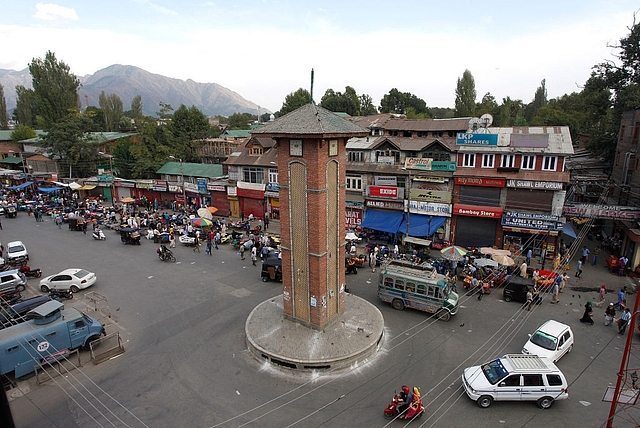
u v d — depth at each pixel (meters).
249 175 50.12
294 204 20.78
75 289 28.97
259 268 33.75
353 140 43.28
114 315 25.41
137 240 40.94
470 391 16.91
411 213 38.53
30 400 17.62
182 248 39.81
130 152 64.94
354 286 29.91
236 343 21.91
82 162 69.44
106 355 20.69
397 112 104.00
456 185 36.31
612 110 48.69
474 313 25.22
